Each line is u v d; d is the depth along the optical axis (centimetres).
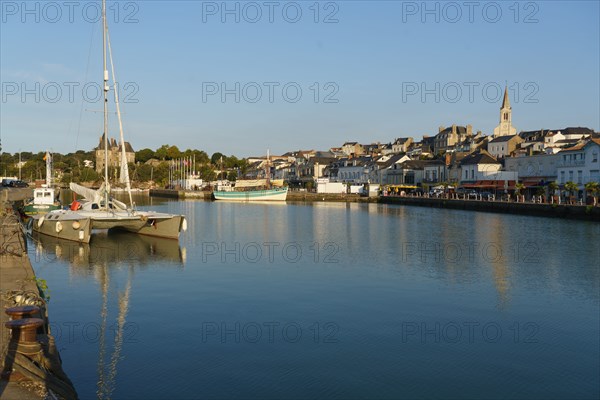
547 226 5562
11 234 3400
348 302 2239
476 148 14050
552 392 1375
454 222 6228
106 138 4281
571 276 2800
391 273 2881
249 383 1408
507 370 1509
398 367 1526
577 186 7544
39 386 1093
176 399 1310
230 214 7800
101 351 1627
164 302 2228
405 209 9206
